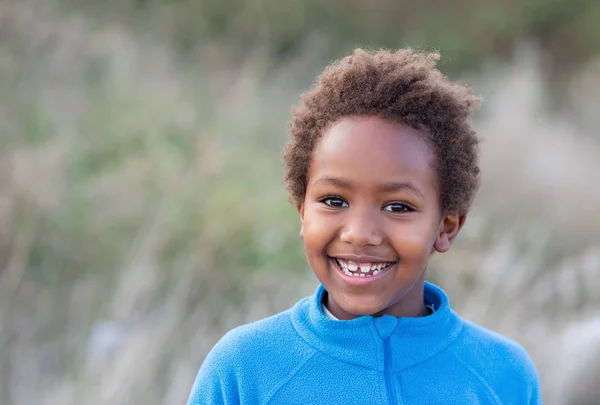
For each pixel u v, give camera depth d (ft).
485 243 16.29
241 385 5.90
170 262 13.57
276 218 15.26
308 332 5.99
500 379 6.23
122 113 18.81
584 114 29.89
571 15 37.45
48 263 13.73
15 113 17.48
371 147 5.46
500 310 12.91
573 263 15.42
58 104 18.70
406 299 6.14
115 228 14.79
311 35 28.50
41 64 20.20
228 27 26.84
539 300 13.55
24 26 20.99
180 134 18.22
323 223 5.58
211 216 14.69
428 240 5.67
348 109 5.63
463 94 6.17
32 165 15.21
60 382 11.41
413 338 5.99
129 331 11.98
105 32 22.72
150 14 25.61
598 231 18.02
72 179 15.94
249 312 12.48
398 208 5.54
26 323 12.39
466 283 14.26
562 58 36.76
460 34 35.14
